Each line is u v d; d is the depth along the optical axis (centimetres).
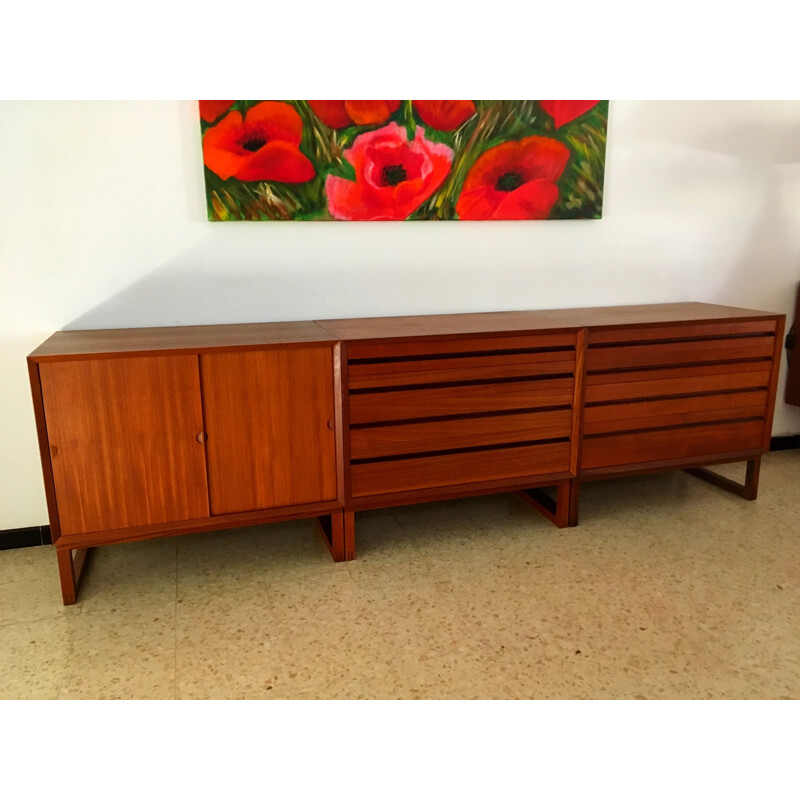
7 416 237
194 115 235
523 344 238
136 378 200
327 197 253
